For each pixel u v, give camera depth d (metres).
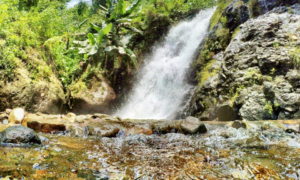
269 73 4.55
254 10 6.72
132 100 9.53
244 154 2.07
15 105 4.99
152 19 10.16
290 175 1.59
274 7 6.45
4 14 5.29
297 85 4.13
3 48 4.97
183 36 9.41
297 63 4.35
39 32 6.71
